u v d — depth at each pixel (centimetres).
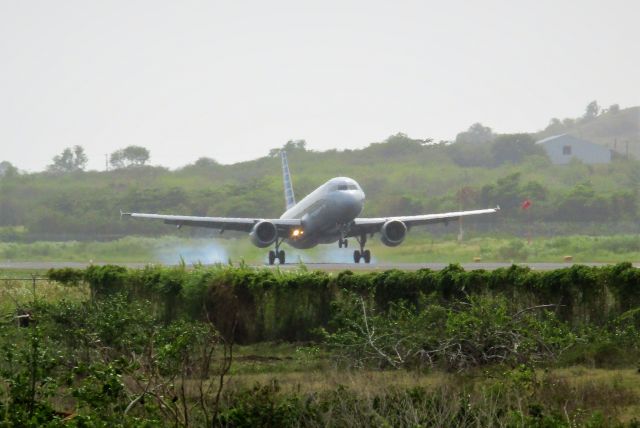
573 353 9412
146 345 8706
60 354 8056
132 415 6372
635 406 7112
